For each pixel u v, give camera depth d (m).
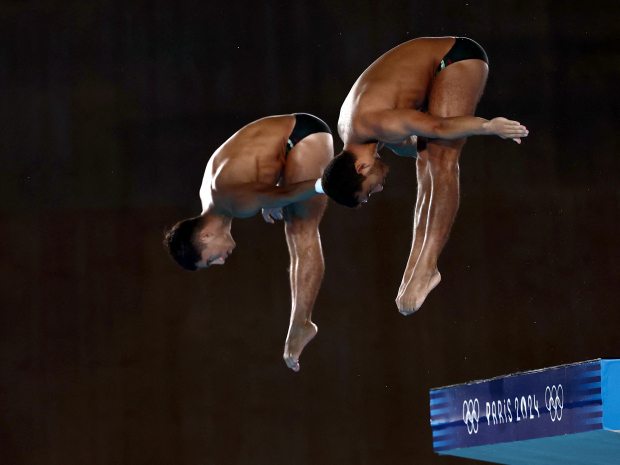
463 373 22.52
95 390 22.30
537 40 23.77
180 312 22.86
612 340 22.55
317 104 23.41
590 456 8.23
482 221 23.41
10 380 22.28
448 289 23.06
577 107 23.64
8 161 23.28
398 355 22.72
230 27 23.75
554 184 23.47
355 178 8.83
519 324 22.80
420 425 22.22
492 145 23.72
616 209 23.22
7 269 22.84
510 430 7.95
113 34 23.70
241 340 22.78
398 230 23.30
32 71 23.53
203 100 23.53
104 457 21.94
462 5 23.73
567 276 23.03
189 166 23.34
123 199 23.23
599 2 23.89
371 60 23.50
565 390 7.15
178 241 10.28
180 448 22.11
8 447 21.89
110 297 22.81
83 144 23.39
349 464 22.09
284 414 22.41
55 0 23.70
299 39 23.69
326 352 22.80
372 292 23.05
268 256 23.25
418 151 10.06
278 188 9.72
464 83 9.01
